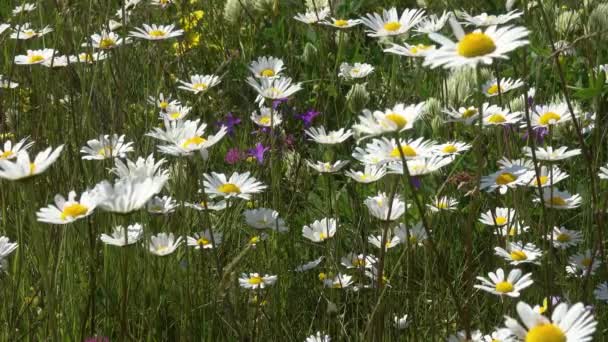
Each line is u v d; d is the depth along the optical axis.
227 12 1.48
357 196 1.01
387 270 0.92
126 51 1.25
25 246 0.95
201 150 0.80
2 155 0.83
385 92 1.23
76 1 1.23
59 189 0.98
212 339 0.86
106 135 1.02
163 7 1.46
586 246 0.93
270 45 1.51
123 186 0.67
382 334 0.78
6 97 1.18
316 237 0.91
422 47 0.83
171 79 1.32
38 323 0.82
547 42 1.19
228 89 1.35
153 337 0.84
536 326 0.58
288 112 1.29
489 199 0.90
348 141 1.19
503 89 1.00
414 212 0.94
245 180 0.86
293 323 0.92
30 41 1.40
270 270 0.94
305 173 1.12
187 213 0.93
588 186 0.97
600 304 0.86
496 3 1.36
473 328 0.86
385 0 1.55
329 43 1.37
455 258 0.96
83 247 0.92
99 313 0.87
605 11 1.06
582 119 1.04
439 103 1.07
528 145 0.95
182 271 0.91
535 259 0.81
